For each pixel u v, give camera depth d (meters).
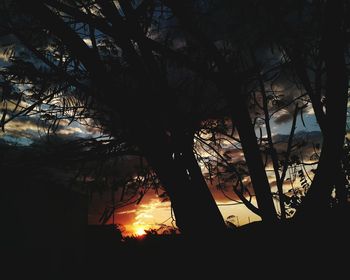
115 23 2.54
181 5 2.64
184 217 2.68
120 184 2.71
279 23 2.55
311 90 2.73
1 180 2.93
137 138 2.64
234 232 2.73
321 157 2.61
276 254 2.47
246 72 2.51
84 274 4.98
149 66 2.53
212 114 2.56
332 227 2.51
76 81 2.67
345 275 2.34
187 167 2.71
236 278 2.45
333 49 2.58
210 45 2.60
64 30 2.67
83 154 2.67
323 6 2.62
